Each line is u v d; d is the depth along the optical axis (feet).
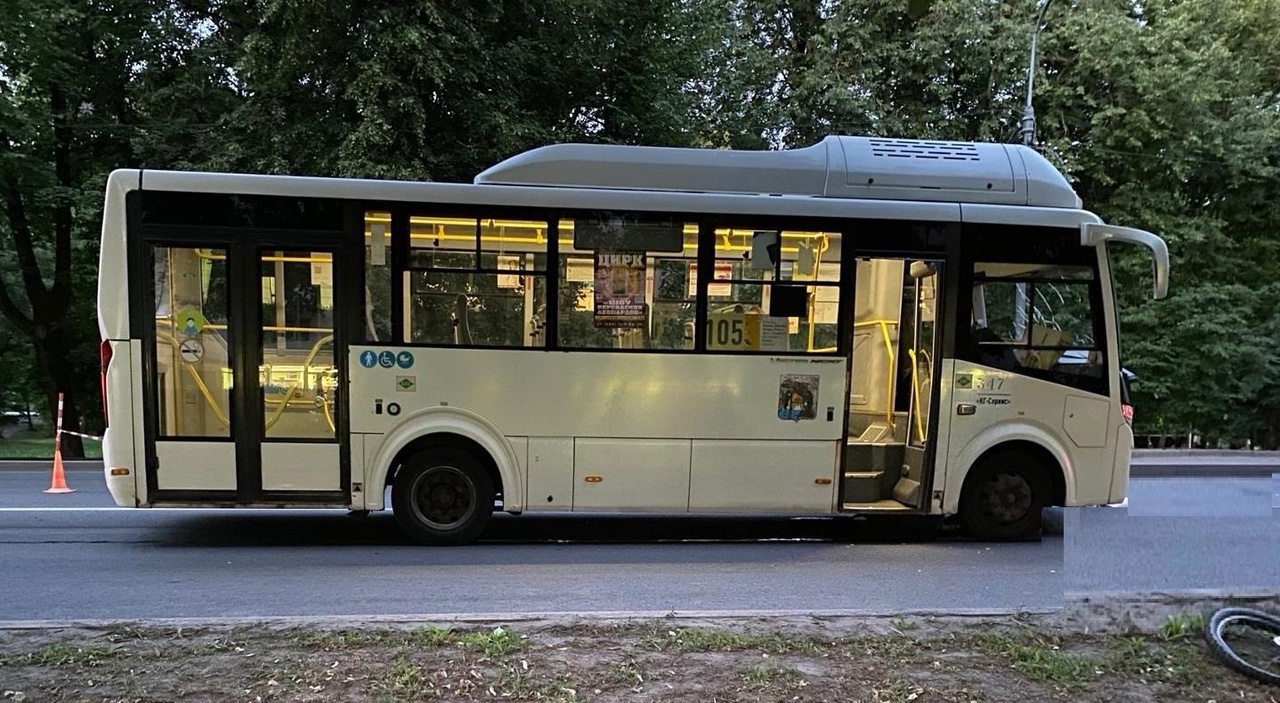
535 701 10.81
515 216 22.03
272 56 38.68
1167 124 56.65
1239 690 11.55
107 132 49.55
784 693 11.14
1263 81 64.03
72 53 46.96
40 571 19.98
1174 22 56.03
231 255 21.25
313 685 11.15
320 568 20.38
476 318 22.04
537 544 23.30
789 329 22.75
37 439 61.36
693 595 18.29
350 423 21.72
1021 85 57.36
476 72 40.32
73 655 12.11
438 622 13.93
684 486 22.56
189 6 48.62
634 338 22.35
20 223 52.85
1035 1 58.65
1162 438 61.82
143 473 21.24
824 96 56.59
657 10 48.19
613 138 48.62
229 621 14.06
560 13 44.04
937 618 14.61
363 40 36.73
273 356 21.50
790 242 22.74
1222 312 56.80
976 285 23.38
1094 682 11.72
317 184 21.39
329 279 21.59
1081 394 23.75
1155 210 58.80
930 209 23.13
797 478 22.88
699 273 22.47
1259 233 64.64
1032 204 24.27
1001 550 23.22
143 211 20.97
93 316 59.57
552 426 22.22
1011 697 11.16
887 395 24.27
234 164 39.52
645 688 11.23
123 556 21.54
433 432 21.95
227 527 25.14
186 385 21.38
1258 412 61.36
